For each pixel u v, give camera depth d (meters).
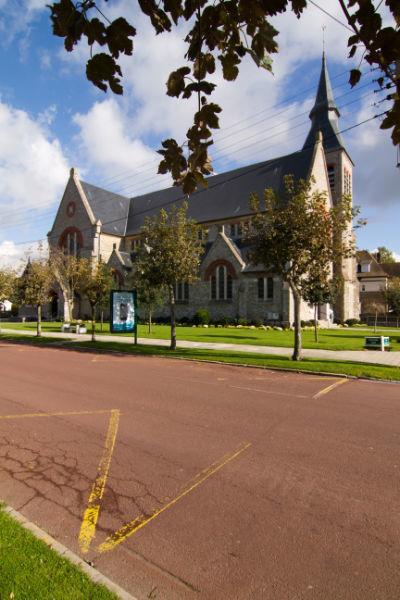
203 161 2.60
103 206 58.84
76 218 56.84
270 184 46.62
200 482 4.98
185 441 6.47
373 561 3.41
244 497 4.59
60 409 8.41
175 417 7.85
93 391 10.21
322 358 16.69
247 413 8.20
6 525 3.72
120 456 5.82
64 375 12.62
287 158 47.19
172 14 2.24
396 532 3.88
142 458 5.75
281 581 3.15
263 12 2.22
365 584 3.11
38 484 4.92
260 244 16.44
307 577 3.20
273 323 37.88
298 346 16.20
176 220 21.95
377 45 2.04
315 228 15.60
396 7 1.99
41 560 3.17
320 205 15.84
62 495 4.64
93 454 5.90
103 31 2.14
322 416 8.02
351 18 2.04
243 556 3.48
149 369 14.08
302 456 5.86
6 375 12.59
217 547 3.62
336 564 3.37
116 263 49.78
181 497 4.59
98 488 4.81
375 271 67.25
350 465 5.54
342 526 3.99
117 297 21.41
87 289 24.42
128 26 2.13
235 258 41.16
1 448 6.13
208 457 5.80
